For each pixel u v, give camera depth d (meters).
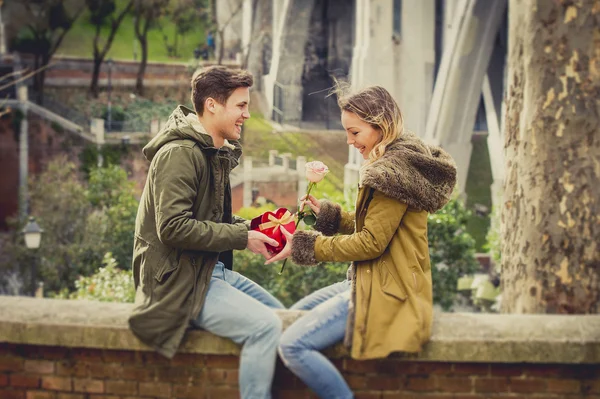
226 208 3.07
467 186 24.80
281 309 3.14
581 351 2.92
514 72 6.05
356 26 26.61
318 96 26.77
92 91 28.14
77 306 3.14
